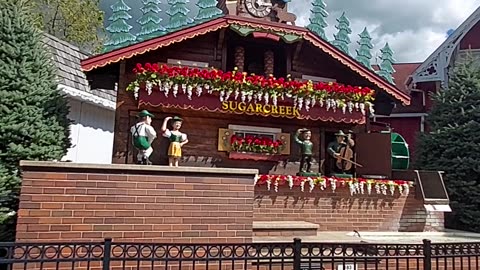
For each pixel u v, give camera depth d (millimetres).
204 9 8758
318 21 9875
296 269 4148
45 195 4766
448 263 5961
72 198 4848
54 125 7301
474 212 9570
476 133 10258
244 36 8281
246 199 5465
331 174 8469
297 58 9180
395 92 9039
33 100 7043
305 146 8141
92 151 11195
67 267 4777
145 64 7750
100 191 4945
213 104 7691
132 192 5055
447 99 11352
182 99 7555
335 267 5434
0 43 6926
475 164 9883
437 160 10703
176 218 5168
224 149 8258
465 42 14203
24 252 4008
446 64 14438
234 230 5352
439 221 7969
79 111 10625
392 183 7746
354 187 7516
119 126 7871
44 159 6883
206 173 5348
